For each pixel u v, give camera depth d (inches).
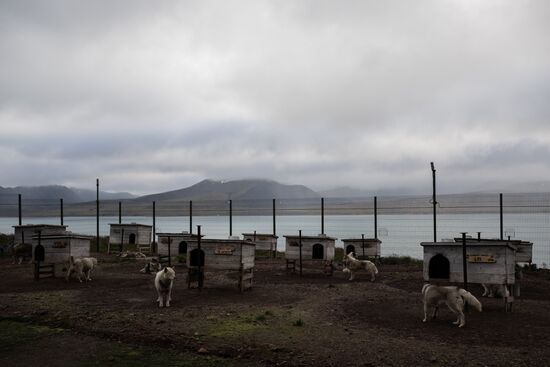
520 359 317.4
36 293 587.8
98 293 590.9
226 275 780.6
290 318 443.2
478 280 520.1
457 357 322.0
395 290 639.8
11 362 316.8
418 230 2529.5
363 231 2677.2
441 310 491.5
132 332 384.5
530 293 622.8
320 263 1045.2
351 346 347.9
